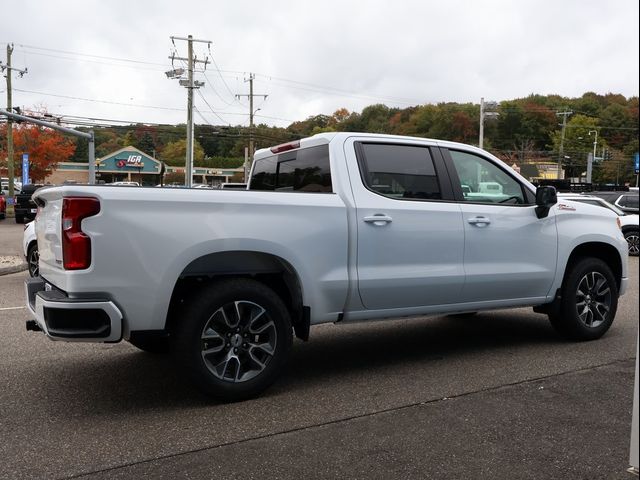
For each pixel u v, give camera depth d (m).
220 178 91.69
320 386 4.64
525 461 3.29
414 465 3.25
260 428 3.78
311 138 5.16
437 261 5.07
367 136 5.01
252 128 55.06
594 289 6.07
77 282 3.76
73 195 3.78
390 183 4.98
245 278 4.32
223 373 4.19
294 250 4.41
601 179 84.19
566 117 77.75
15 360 5.39
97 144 97.62
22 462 3.31
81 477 3.13
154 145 101.81
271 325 4.35
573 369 5.04
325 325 7.01
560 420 3.87
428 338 6.29
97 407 4.17
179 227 4.01
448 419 3.90
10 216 35.44
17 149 45.31
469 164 5.50
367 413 4.03
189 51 40.56
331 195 4.66
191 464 3.27
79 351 5.69
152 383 4.72
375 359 5.45
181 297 4.28
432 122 75.12
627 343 5.98
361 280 4.69
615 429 3.72
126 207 3.87
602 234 6.07
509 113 89.06
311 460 3.31
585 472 3.16
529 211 5.61
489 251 5.35
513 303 5.61
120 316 3.85
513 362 5.28
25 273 11.80
